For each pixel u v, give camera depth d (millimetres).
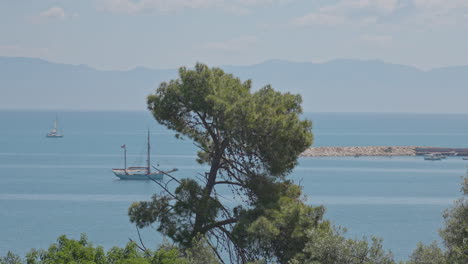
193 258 58094
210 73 65062
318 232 57094
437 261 56375
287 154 61906
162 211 65438
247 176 65125
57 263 49062
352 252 54469
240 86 67438
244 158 65000
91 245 52969
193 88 64062
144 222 65438
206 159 70562
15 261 51938
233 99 63188
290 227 60156
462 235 58188
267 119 60438
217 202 64625
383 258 54531
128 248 53562
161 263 53375
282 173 63938
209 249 58562
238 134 61938
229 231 64812
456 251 55312
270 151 61844
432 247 58219
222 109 61531
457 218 59344
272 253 61625
